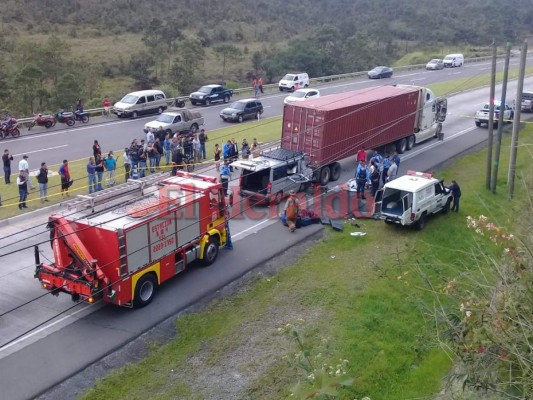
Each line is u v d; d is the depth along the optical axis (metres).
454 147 33.34
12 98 43.94
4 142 32.72
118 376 12.91
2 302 15.76
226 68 70.06
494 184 25.84
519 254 8.75
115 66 64.06
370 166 25.25
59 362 13.21
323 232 21.41
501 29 91.25
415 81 58.03
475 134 36.34
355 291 17.39
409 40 92.12
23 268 17.73
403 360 14.64
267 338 14.81
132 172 25.75
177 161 27.34
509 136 35.47
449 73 63.88
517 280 8.29
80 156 30.38
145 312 15.52
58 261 15.17
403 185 21.42
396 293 17.38
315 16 98.31
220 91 46.62
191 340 14.52
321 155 26.03
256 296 16.81
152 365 13.45
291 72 70.56
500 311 7.80
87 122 38.50
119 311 15.55
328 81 59.09
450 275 18.30
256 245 20.05
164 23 78.31
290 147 27.09
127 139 34.22
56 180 26.09
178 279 17.45
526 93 42.88
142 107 40.78
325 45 76.69
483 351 7.95
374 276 18.27
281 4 100.75
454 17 98.62
